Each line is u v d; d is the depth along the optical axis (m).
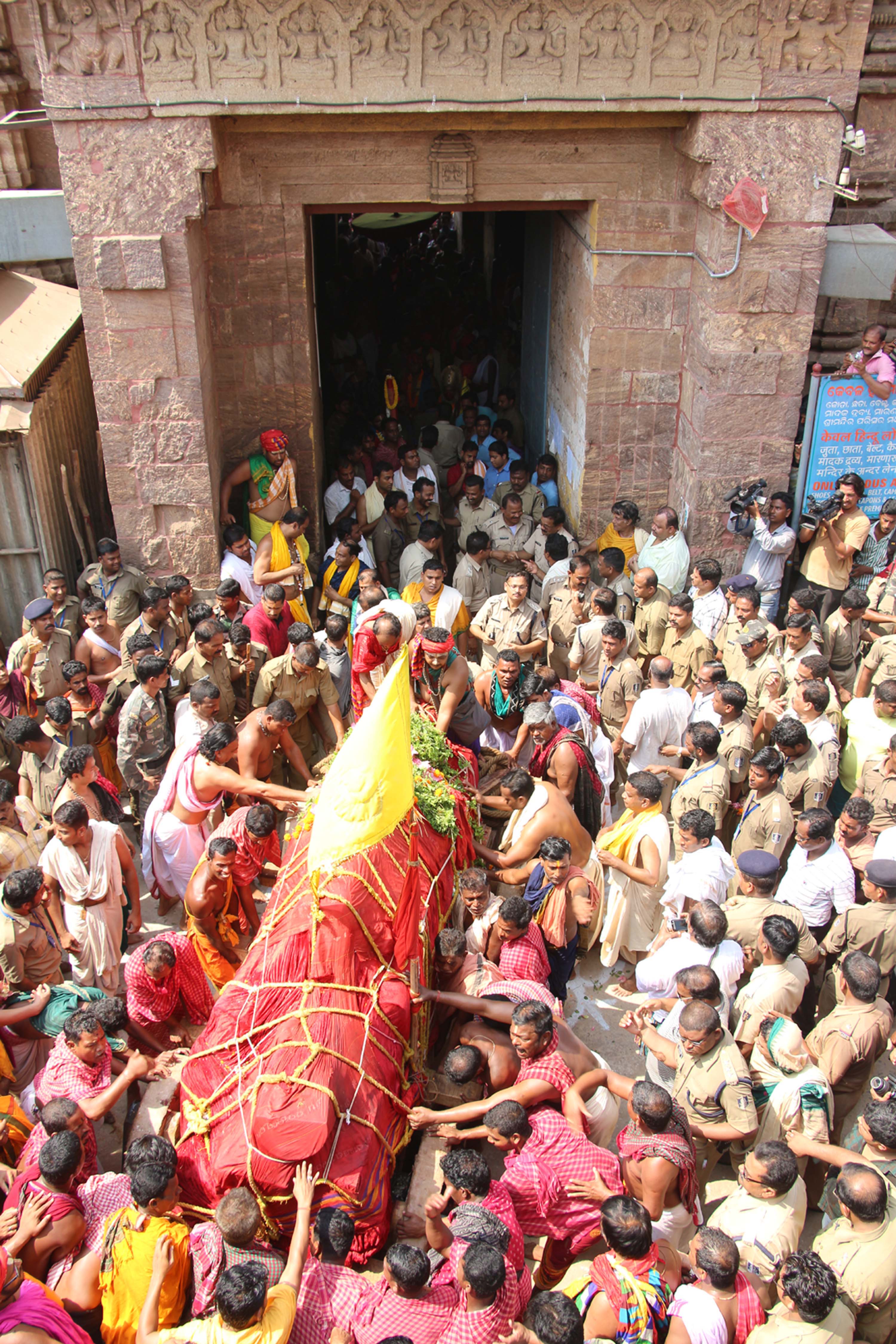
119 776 8.02
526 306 12.77
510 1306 4.01
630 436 9.71
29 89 10.05
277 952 5.04
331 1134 4.53
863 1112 5.18
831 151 8.14
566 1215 4.69
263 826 5.83
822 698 6.47
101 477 10.38
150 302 8.23
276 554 8.90
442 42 7.83
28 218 8.03
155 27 7.55
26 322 9.31
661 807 6.38
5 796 6.18
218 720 7.77
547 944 6.03
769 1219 4.45
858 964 5.05
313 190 8.83
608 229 9.00
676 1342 3.84
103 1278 4.19
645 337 9.36
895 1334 4.31
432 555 9.16
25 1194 4.38
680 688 7.39
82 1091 5.03
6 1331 3.69
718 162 8.16
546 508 9.74
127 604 8.54
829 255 8.53
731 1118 4.78
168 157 7.88
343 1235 4.26
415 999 5.21
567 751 6.66
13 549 8.86
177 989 5.79
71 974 6.46
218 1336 3.68
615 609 8.09
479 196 8.90
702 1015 4.78
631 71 7.94
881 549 9.02
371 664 6.80
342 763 5.10
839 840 6.21
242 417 9.54
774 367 8.76
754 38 7.80
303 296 9.16
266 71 7.78
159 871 6.99
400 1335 3.95
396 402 11.88
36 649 7.82
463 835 6.30
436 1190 4.89
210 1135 4.70
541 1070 4.95
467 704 7.03
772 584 9.10
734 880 5.99
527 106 8.05
